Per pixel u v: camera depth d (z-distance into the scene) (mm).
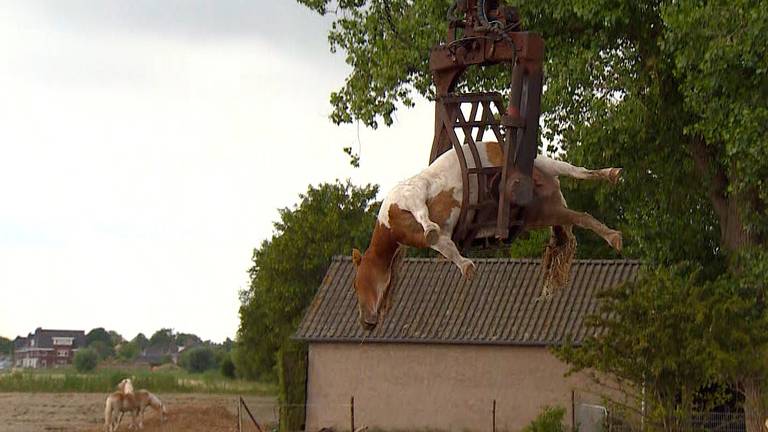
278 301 56250
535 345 37250
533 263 42000
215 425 42469
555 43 25859
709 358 22703
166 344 195500
